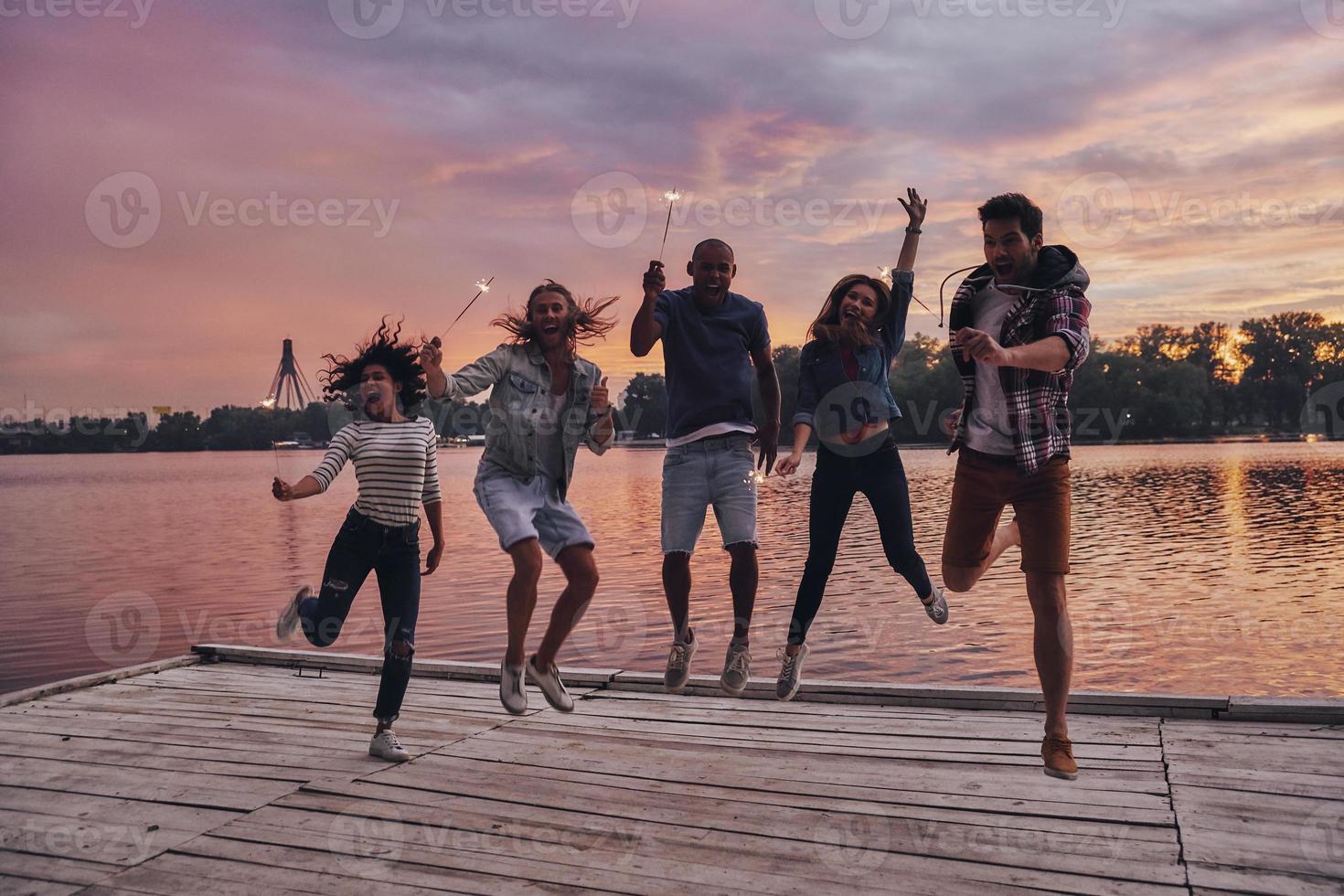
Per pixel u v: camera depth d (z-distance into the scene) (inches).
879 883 100.7
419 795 133.2
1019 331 122.6
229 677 214.4
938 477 1659.7
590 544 138.9
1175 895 95.1
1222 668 414.3
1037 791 124.9
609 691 190.7
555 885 103.4
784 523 1004.6
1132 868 101.5
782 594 573.6
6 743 164.2
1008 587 594.2
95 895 104.8
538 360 139.6
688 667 148.1
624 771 140.4
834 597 561.9
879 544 816.9
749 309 152.7
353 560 151.6
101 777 145.3
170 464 5187.0
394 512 152.3
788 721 163.5
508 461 137.7
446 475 2536.9
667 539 148.8
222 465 4709.6
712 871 105.2
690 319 149.6
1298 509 1083.3
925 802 123.0
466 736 161.8
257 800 133.2
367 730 167.3
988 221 125.0
